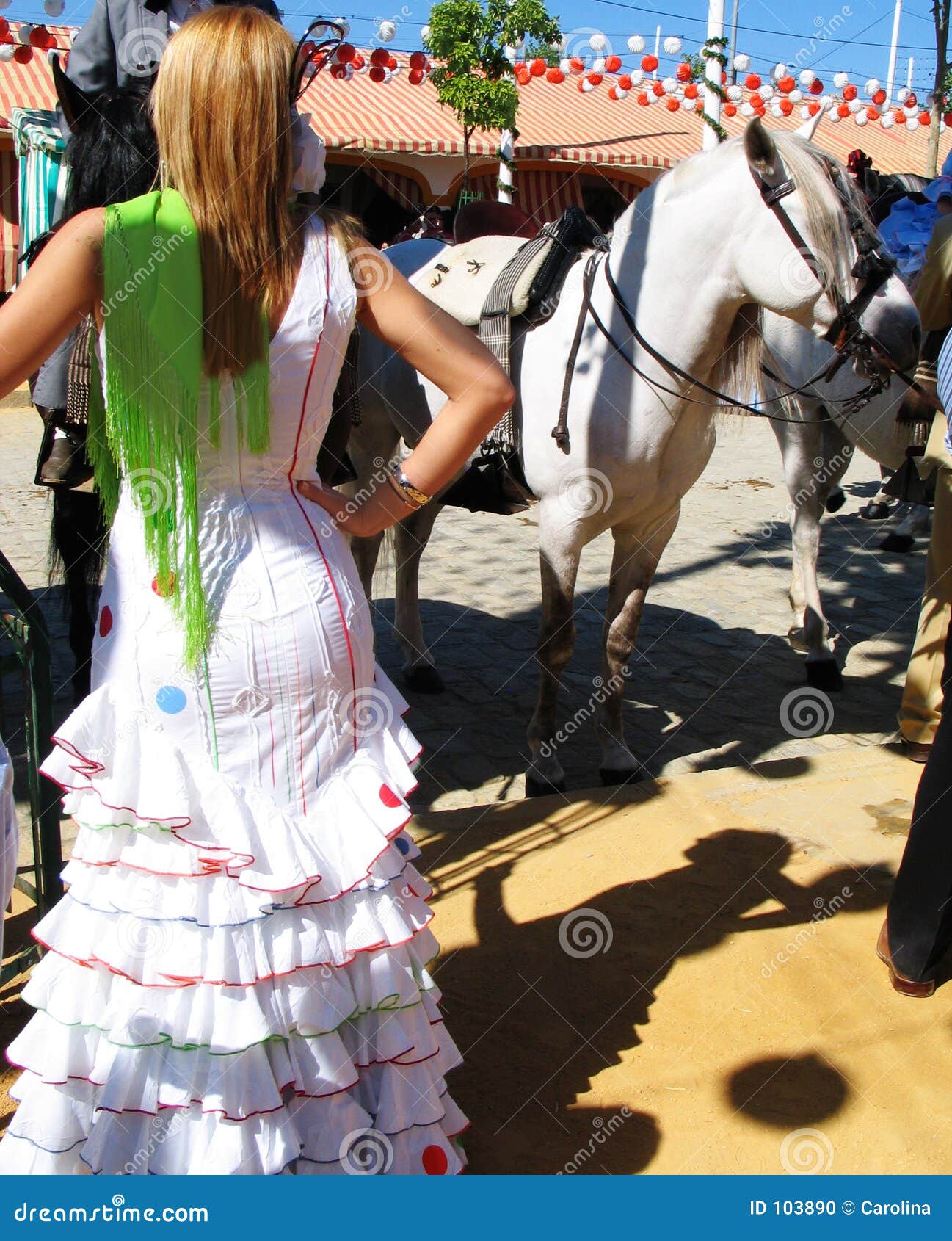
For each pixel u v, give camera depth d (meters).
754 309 3.83
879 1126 2.50
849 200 3.59
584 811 3.83
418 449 1.91
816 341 5.11
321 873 1.83
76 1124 1.89
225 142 1.66
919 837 2.82
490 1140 2.42
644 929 3.17
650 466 3.93
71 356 3.24
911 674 4.29
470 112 8.91
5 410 11.80
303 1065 1.86
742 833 3.70
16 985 2.89
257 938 1.79
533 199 16.88
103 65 3.69
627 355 3.81
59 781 1.80
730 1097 2.56
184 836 1.77
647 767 4.72
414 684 5.40
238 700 1.80
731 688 5.55
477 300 4.22
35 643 2.73
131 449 1.75
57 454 3.41
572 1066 2.64
